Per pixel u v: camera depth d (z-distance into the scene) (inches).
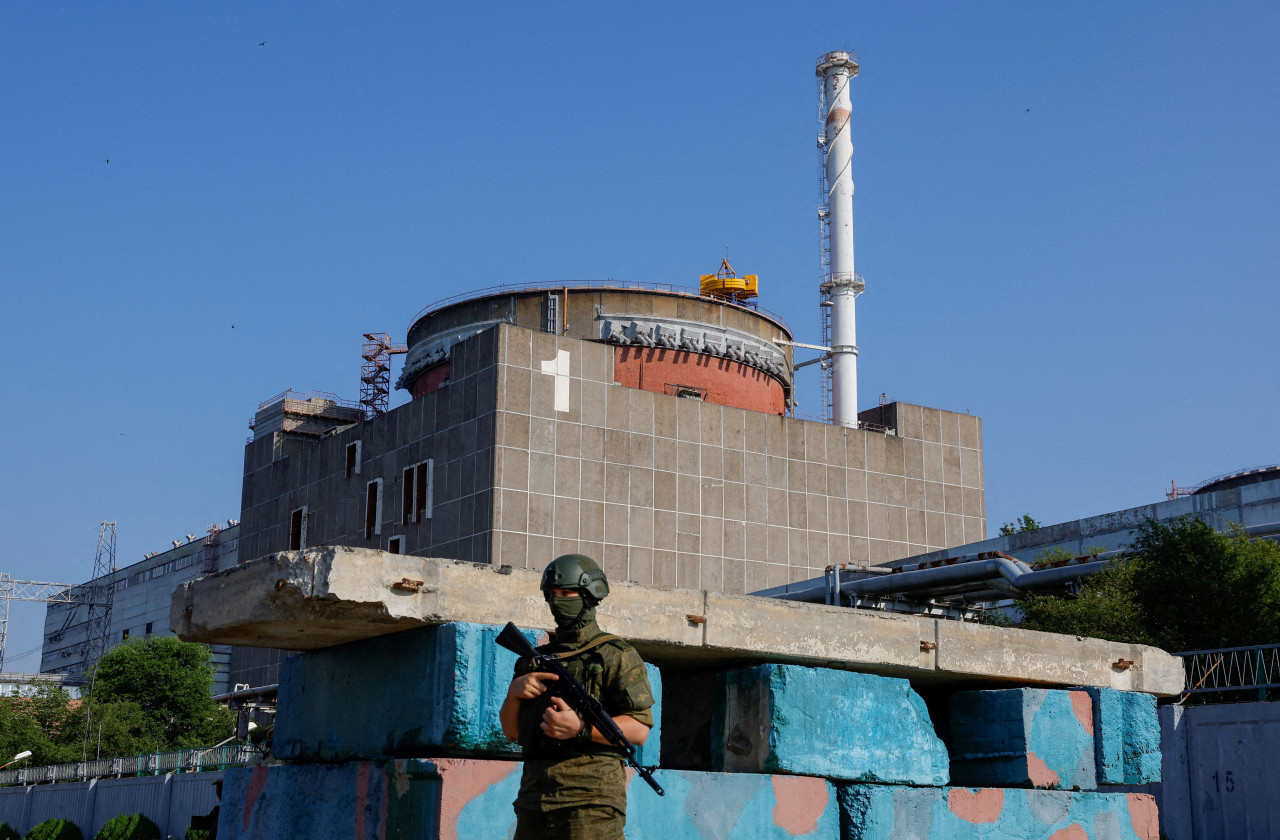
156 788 1304.1
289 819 309.6
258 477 3112.7
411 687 287.7
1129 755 395.9
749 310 2773.1
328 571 267.3
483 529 2326.5
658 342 2628.0
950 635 368.2
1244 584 893.8
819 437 2797.7
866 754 336.8
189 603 309.3
